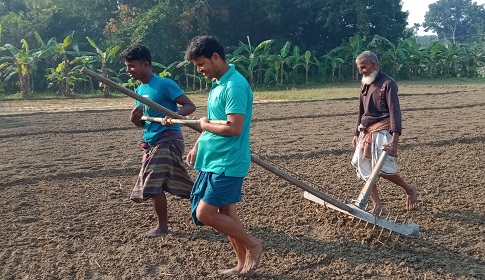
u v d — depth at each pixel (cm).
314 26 3525
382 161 467
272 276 383
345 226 479
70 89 2456
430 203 556
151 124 458
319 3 3325
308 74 3250
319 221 498
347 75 3275
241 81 350
